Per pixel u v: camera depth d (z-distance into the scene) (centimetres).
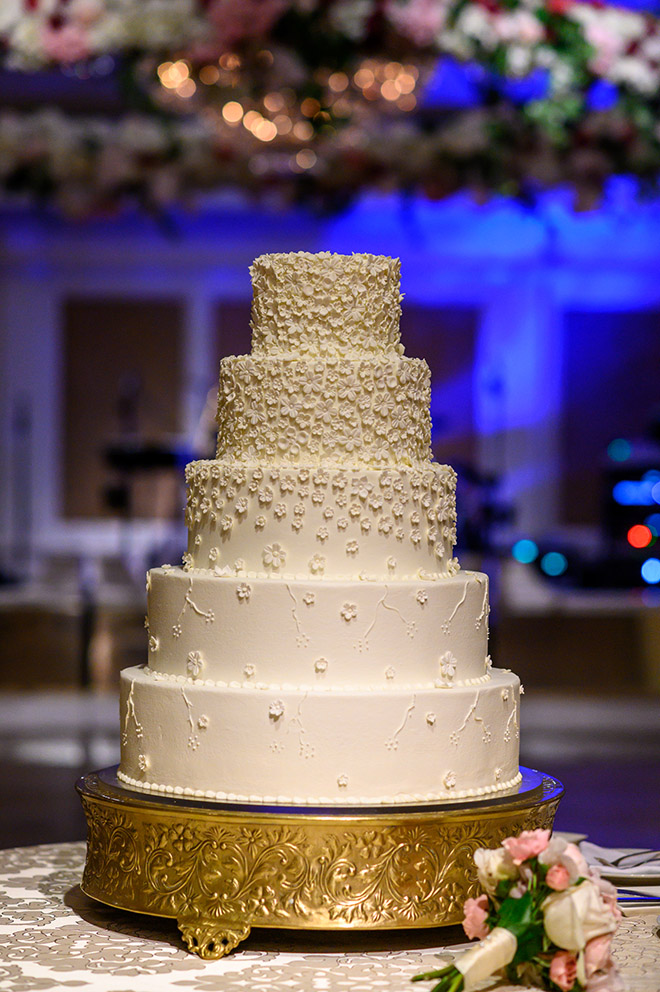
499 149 732
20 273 1527
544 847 254
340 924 276
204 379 1533
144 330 1542
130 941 288
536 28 654
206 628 295
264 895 277
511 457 1536
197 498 309
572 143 725
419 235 1510
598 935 248
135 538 1542
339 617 289
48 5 634
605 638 1056
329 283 305
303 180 781
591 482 1539
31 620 1101
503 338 1528
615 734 768
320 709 283
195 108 716
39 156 755
